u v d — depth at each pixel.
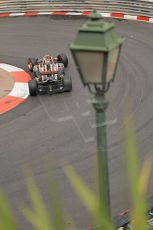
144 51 58.00
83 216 27.23
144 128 38.09
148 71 51.22
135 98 44.19
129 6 69.38
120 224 21.00
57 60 54.06
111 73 11.40
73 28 68.62
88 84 11.56
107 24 10.79
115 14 70.94
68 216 27.06
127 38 62.97
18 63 57.84
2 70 55.69
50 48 61.91
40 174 32.16
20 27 71.12
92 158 33.78
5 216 3.95
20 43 64.69
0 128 40.16
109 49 10.45
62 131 38.47
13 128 39.94
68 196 29.42
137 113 40.94
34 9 75.62
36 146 36.47
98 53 10.59
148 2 67.12
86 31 10.62
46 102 44.41
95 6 72.19
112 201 28.22
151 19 67.94
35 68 46.97
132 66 53.09
